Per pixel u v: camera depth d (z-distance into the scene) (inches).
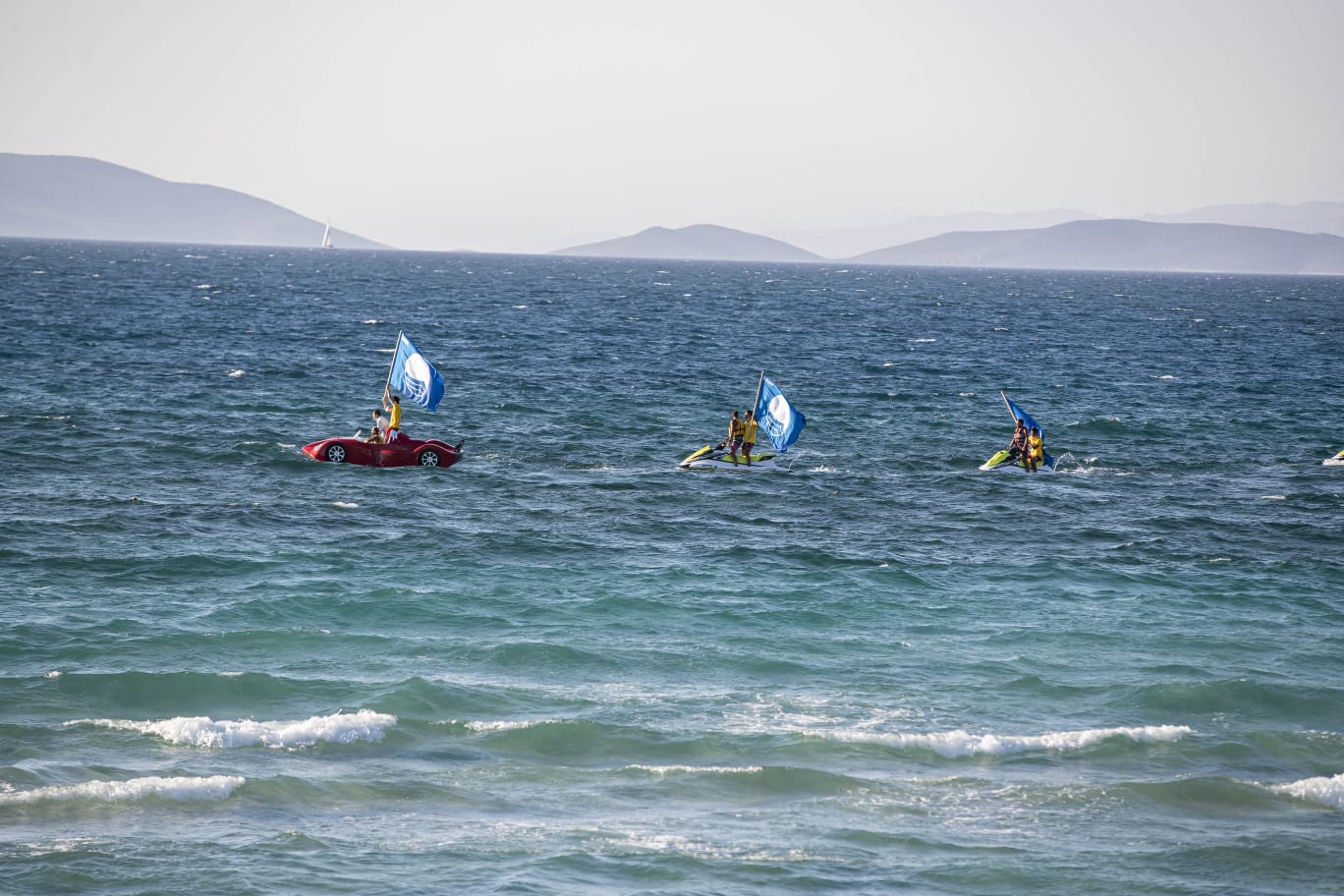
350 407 7800.2
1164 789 2677.2
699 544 4702.3
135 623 3469.5
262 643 3358.8
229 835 2316.7
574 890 2156.7
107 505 4894.2
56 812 2362.2
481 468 6063.0
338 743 2760.8
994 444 7249.0
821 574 4323.3
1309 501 5802.2
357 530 4722.0
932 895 2198.6
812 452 6815.9
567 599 3897.6
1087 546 4852.4
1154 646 3612.2
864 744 2839.6
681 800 2561.5
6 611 3496.6
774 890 2190.0
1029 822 2511.1
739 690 3171.8
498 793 2564.0
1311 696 3240.7
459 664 3277.6
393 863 2237.9
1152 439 7583.7
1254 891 2255.2
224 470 5703.7
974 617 3860.7
